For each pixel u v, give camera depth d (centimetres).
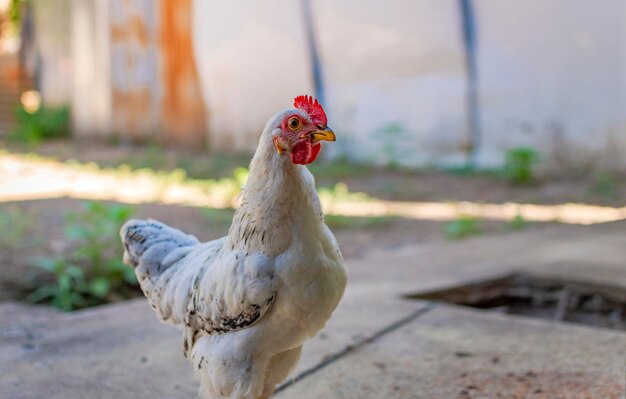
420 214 305
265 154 95
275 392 127
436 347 145
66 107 611
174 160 466
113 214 217
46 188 362
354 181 389
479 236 258
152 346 147
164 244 114
